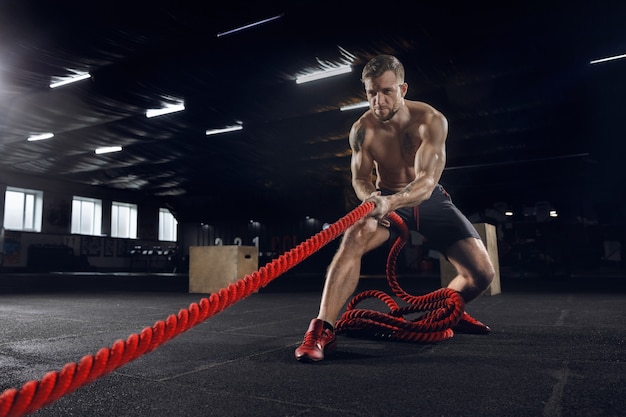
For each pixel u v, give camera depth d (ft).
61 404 4.34
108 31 22.26
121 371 5.67
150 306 15.12
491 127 37.17
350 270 7.07
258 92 31.78
